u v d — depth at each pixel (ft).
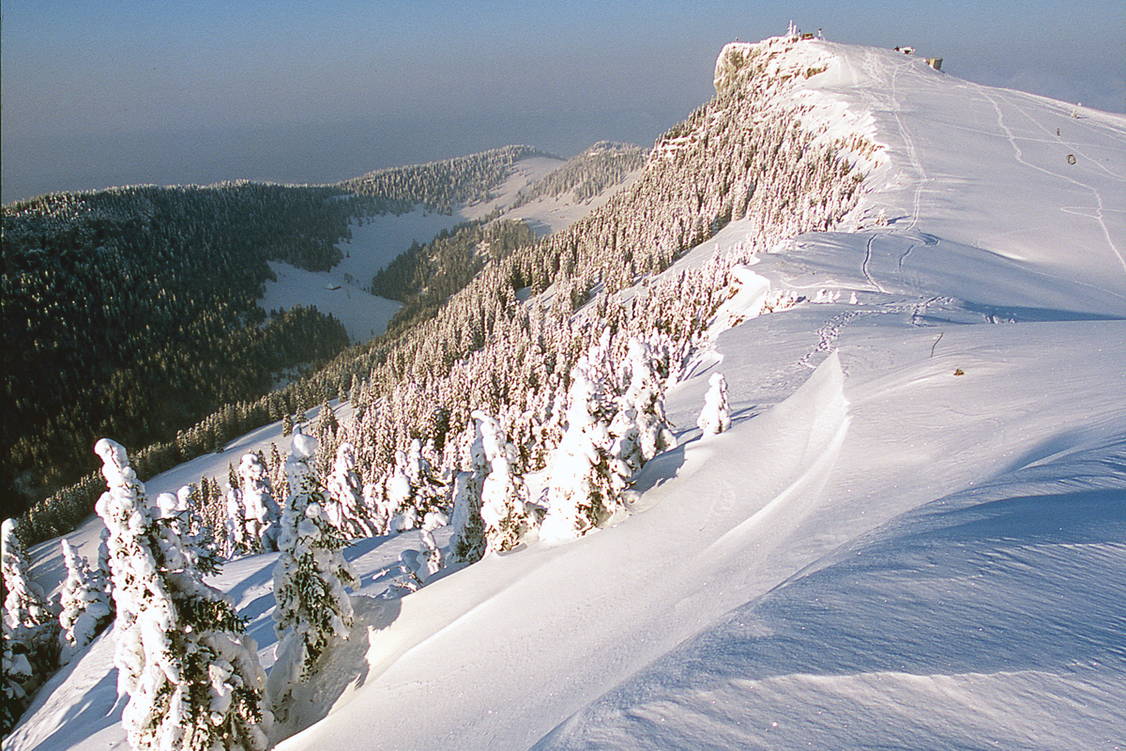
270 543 136.56
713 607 33.30
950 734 15.81
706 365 145.59
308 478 49.67
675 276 321.93
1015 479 30.14
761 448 54.90
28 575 115.75
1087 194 313.94
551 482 53.62
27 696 101.30
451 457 163.43
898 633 20.01
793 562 32.71
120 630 42.50
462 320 444.55
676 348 185.98
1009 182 330.95
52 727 80.79
